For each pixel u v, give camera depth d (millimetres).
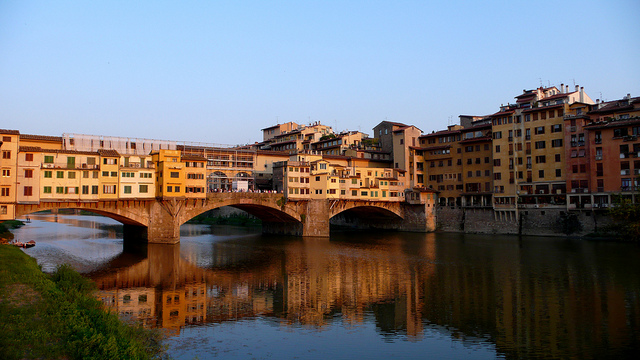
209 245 89688
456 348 33438
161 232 88188
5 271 41219
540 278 55750
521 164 104312
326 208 106312
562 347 33438
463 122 139000
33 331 26156
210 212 168000
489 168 112000
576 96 104562
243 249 84062
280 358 31188
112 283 53844
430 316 41094
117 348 24781
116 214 84125
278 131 164875
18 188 72938
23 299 33125
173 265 66375
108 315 32531
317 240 99750
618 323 38438
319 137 159750
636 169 84625
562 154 97562
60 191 76875
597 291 48906
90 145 85562
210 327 37562
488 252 77875
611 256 69750
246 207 104562
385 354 32156
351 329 37531
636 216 80250
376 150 133875
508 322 39125
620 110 90938
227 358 30875
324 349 33062
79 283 43094
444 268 63625
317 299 47156
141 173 86438
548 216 97938
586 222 91188
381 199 117250
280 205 102688
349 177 111375
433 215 121812
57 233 111062
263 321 39531
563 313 41406
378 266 65750
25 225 137625
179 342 33625
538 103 107250
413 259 71875
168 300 46188
